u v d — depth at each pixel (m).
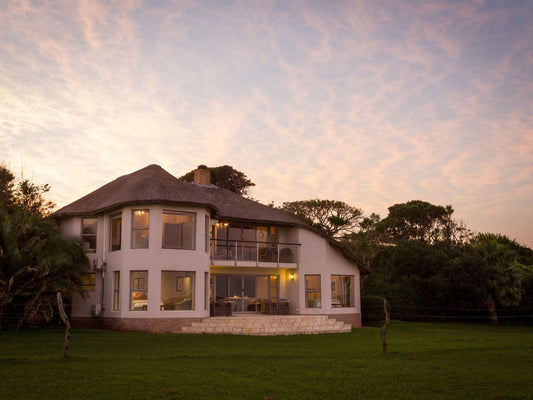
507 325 34.28
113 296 24.03
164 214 23.81
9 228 21.70
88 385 9.75
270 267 28.97
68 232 26.11
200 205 24.09
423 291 37.28
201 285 24.02
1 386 9.53
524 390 10.03
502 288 34.44
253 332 21.83
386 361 13.74
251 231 29.84
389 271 43.16
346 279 30.39
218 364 12.56
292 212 53.72
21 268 21.06
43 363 12.08
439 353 15.68
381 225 51.59
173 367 11.91
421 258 38.78
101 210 24.53
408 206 60.22
